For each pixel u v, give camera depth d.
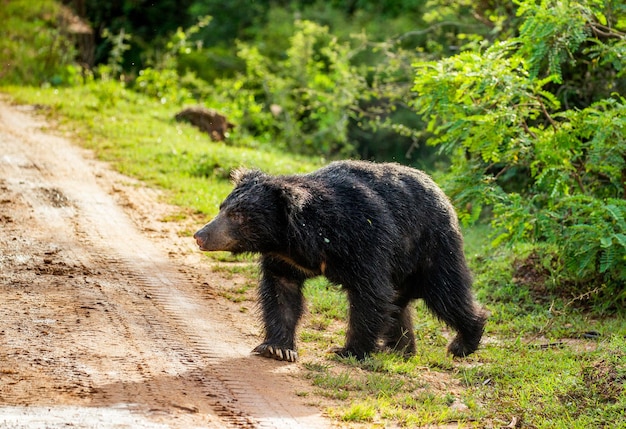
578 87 18.78
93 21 41.44
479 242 18.02
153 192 18.98
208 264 14.95
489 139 14.12
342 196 10.59
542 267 15.37
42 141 22.14
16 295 11.98
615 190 15.27
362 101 33.28
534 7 14.43
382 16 37.19
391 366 10.83
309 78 32.84
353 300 10.67
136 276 13.61
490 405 9.93
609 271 14.13
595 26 15.80
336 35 35.66
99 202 17.66
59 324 10.95
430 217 11.41
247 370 10.14
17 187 17.80
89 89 29.81
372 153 33.97
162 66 33.47
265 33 39.38
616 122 13.53
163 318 11.81
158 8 41.97
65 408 8.30
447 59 14.30
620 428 9.08
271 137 30.94
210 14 41.41
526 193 18.92
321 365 10.58
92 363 9.70
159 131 24.56
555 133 14.20
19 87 29.78
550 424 9.31
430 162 30.22
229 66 38.66
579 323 13.55
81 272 13.38
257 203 10.40
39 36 34.69
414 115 32.62
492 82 13.75
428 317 13.75
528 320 13.70
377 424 8.84
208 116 26.47
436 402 9.74
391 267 10.86
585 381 10.45
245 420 8.53
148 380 9.38
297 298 11.08
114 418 8.12
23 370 9.28
